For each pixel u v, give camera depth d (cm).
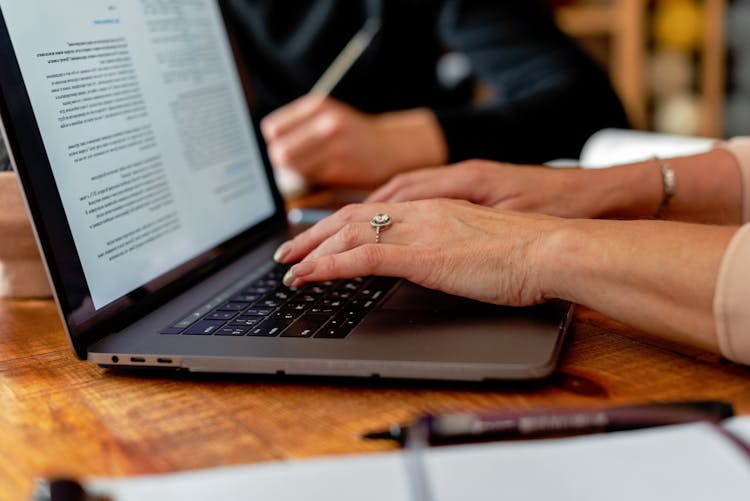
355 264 62
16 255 79
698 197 81
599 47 289
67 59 65
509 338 57
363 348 57
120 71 72
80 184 64
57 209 61
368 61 186
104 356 60
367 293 69
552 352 55
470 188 81
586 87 159
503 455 40
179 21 86
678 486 37
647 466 38
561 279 59
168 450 48
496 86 174
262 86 189
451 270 62
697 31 276
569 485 37
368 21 187
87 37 68
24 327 73
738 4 267
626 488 37
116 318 64
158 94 78
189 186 80
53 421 53
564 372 57
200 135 85
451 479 38
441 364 54
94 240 64
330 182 139
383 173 139
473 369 53
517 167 83
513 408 51
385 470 39
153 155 75
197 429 51
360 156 136
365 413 52
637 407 44
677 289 55
